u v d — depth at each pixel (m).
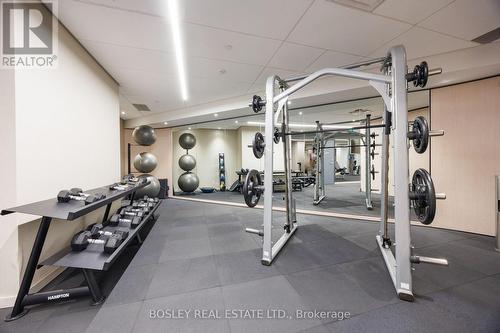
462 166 3.13
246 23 2.17
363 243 2.76
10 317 1.47
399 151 1.72
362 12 2.02
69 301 1.65
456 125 3.14
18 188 1.60
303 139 8.45
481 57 2.61
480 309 1.53
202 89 4.03
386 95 1.87
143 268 2.15
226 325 1.40
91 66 2.69
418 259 1.64
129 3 1.86
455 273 2.02
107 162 3.12
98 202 1.77
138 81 3.57
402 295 1.63
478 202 3.04
